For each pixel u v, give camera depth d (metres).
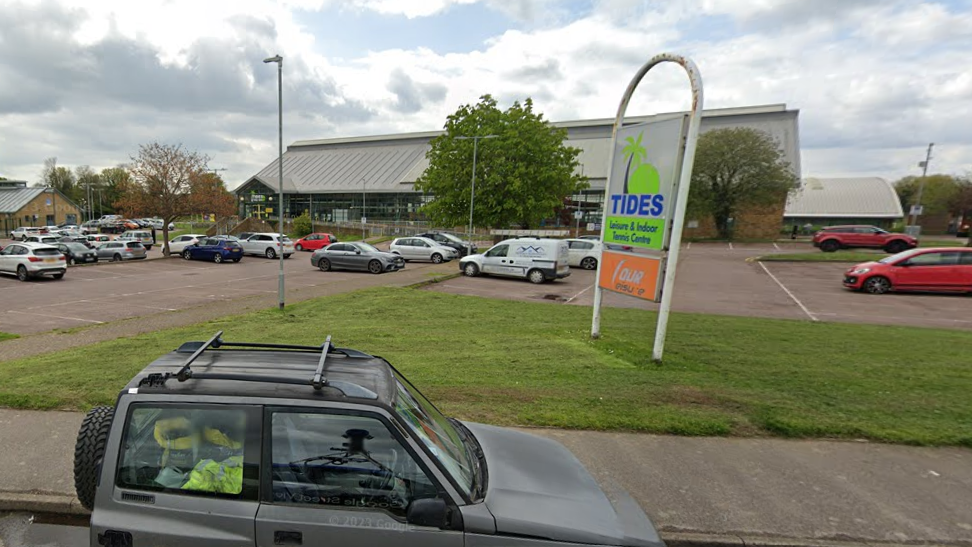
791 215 56.06
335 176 75.69
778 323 11.93
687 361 8.05
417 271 24.39
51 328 11.55
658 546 2.53
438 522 2.34
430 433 2.79
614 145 9.19
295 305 14.55
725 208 43.28
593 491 2.92
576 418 5.43
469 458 2.97
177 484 2.51
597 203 55.91
